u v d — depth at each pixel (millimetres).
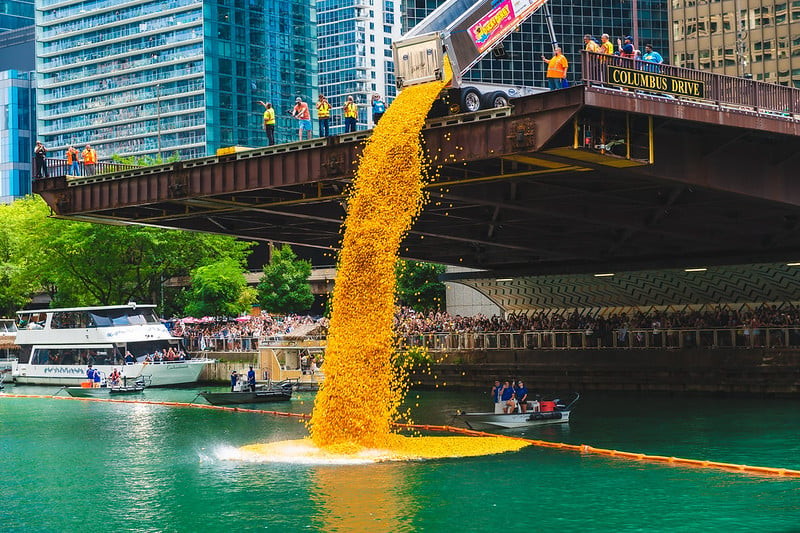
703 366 73875
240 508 40188
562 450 52094
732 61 142250
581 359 80312
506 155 47656
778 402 69312
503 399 61188
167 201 62688
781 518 37531
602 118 46781
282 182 56844
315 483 44062
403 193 48531
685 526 36594
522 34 182875
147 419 71812
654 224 64812
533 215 64438
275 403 81000
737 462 47906
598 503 40062
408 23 188250
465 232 72938
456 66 49938
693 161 51031
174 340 102000
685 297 86750
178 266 117812
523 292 96438
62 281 118000
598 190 56531
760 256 72188
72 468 50719
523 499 40812
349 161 54125
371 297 49000
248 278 171125
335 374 50250
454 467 47281
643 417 63562
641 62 46750
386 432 51781
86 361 101125
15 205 149875
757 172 53844
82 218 70500
